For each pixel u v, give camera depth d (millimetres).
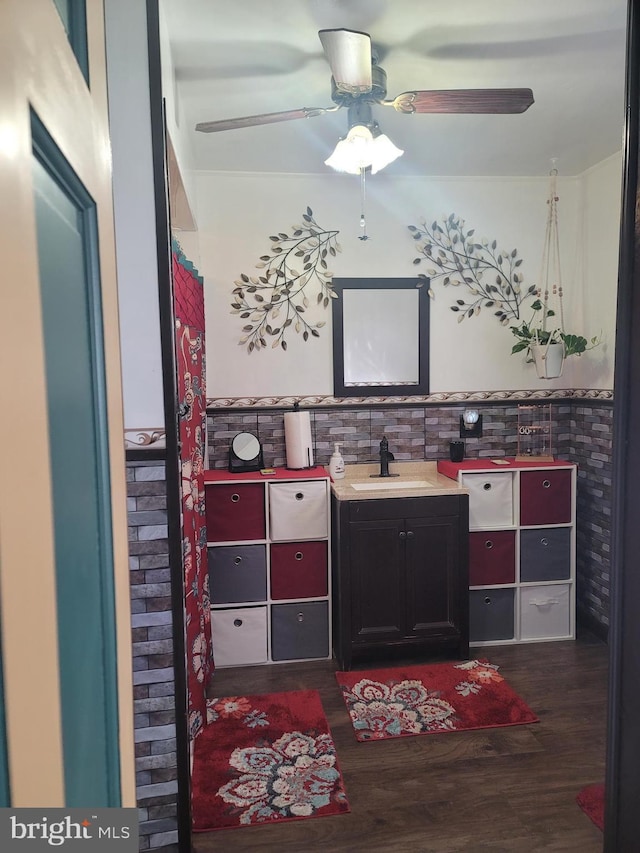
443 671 2736
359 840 1765
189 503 2139
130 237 1596
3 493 389
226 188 3041
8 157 404
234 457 3018
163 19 1764
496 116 2459
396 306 3178
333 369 3162
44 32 500
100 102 727
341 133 2564
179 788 1688
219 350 3096
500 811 1869
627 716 1255
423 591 2805
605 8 1773
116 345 782
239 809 1892
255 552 2854
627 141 1235
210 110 2375
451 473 3047
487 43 1945
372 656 2865
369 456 3223
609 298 2959
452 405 3264
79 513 604
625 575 1255
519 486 2982
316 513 2861
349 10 1749
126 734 787
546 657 2867
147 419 1625
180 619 1667
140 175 1585
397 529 2766
